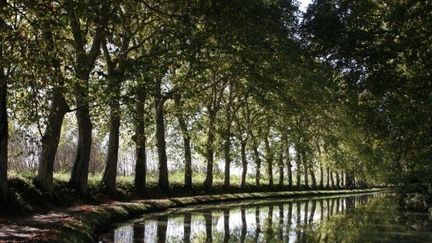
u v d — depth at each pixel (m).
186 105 49.28
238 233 27.72
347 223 35.09
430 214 41.56
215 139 59.78
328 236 27.59
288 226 32.34
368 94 28.67
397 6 23.08
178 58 28.50
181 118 52.44
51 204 28.44
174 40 28.02
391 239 26.69
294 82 42.69
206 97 55.34
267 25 32.06
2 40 14.36
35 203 26.64
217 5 26.36
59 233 18.41
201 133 57.91
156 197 46.38
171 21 25.59
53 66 15.58
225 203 52.84
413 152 35.00
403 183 54.00
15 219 21.67
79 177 34.03
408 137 31.69
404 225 34.12
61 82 16.16
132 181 46.94
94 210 28.33
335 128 68.19
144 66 25.19
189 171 56.31
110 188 38.94
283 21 34.34
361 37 24.38
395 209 50.03
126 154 88.38
